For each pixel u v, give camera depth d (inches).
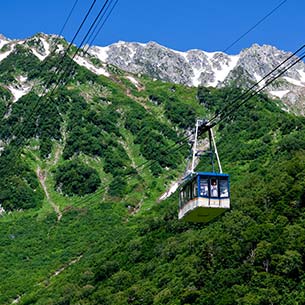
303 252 4291.3
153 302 4662.9
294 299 3838.6
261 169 7440.9
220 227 5290.4
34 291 6599.4
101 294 5319.9
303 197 5059.1
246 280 4234.7
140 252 6023.6
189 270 4749.0
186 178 2237.9
